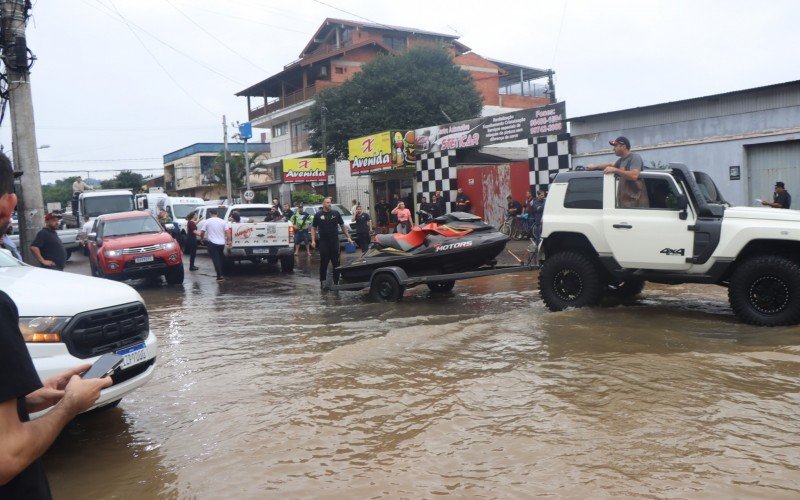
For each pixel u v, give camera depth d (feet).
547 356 19.07
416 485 10.96
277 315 31.04
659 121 55.11
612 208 25.54
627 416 13.71
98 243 48.52
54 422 5.69
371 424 14.16
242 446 13.33
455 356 19.76
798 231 21.86
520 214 67.26
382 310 31.14
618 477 10.85
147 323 16.07
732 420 13.28
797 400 14.35
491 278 41.86
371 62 121.70
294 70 158.20
